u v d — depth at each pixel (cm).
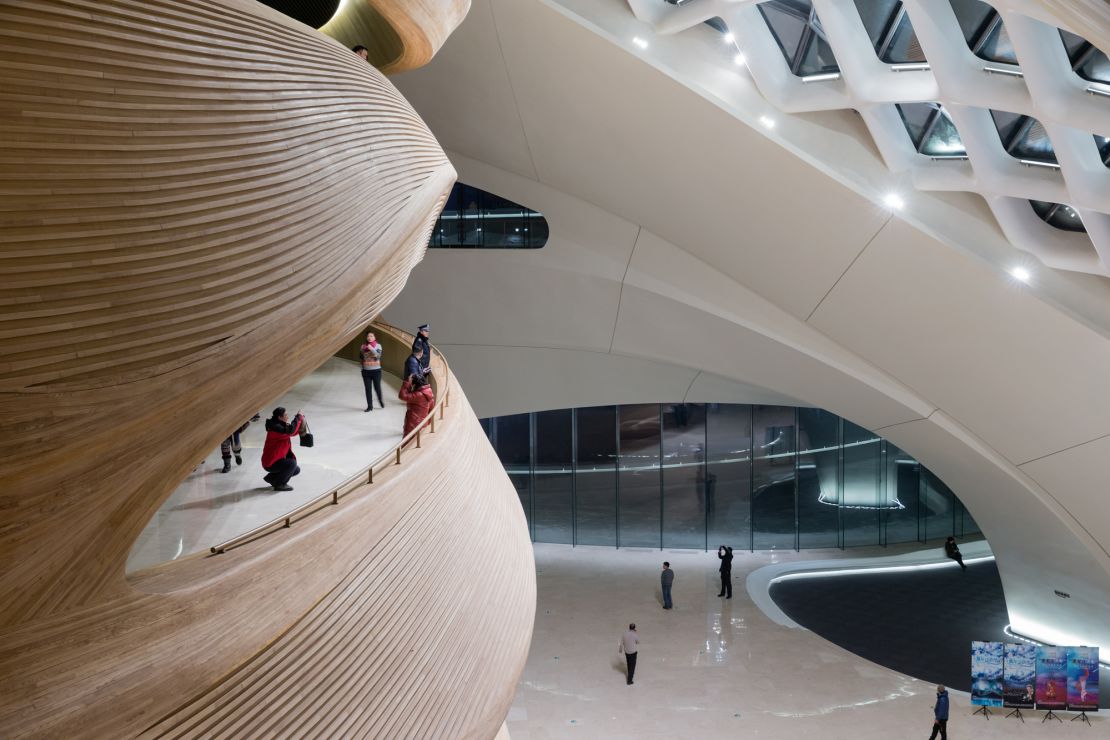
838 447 3597
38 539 498
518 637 1223
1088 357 1883
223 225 589
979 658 1953
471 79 2331
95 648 574
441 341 3072
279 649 731
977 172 1714
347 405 1806
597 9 1877
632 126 2156
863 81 1677
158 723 612
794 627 2545
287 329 661
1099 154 1556
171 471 610
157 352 534
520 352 3131
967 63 1530
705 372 3253
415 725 891
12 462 460
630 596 2848
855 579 3125
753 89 1886
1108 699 2070
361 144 828
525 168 2697
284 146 677
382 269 855
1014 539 2498
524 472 3688
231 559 741
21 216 461
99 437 502
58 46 483
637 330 2872
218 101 598
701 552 3519
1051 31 1359
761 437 3569
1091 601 2336
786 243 2233
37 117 471
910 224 1906
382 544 920
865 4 1584
